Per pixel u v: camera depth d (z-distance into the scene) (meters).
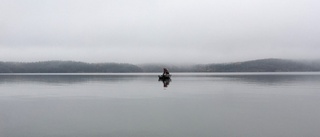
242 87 66.81
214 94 49.84
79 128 23.77
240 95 47.84
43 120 26.98
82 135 21.73
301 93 50.62
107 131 22.80
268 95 47.47
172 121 26.17
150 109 32.81
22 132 22.66
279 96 45.72
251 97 44.59
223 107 34.00
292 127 23.81
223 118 27.41
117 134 21.95
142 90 59.75
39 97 46.34
